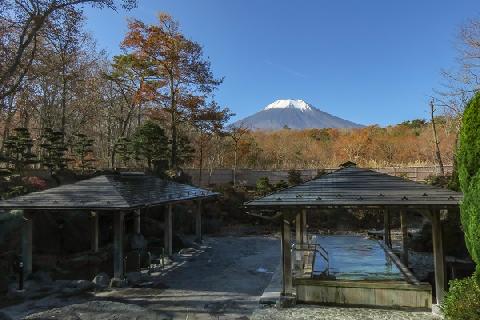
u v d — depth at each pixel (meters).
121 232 10.99
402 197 8.23
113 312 8.23
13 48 17.53
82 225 15.36
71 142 24.73
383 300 8.23
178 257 14.80
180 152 27.17
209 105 26.81
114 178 13.49
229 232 21.22
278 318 7.70
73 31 17.98
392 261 11.03
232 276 12.00
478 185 5.42
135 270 12.82
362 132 46.34
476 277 5.62
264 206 8.61
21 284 10.16
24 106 25.44
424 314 7.71
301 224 11.84
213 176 30.41
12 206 10.94
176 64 25.38
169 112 26.53
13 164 21.45
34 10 16.11
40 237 14.37
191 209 21.88
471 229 5.53
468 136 5.91
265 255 15.22
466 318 5.68
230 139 37.28
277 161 39.22
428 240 14.52
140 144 24.62
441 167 26.89
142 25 24.83
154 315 8.20
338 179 9.49
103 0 16.91
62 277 12.06
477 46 23.97
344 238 15.52
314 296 8.62
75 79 26.11
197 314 8.41
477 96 5.93
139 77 28.22
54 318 7.82
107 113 34.59
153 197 12.79
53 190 12.08
